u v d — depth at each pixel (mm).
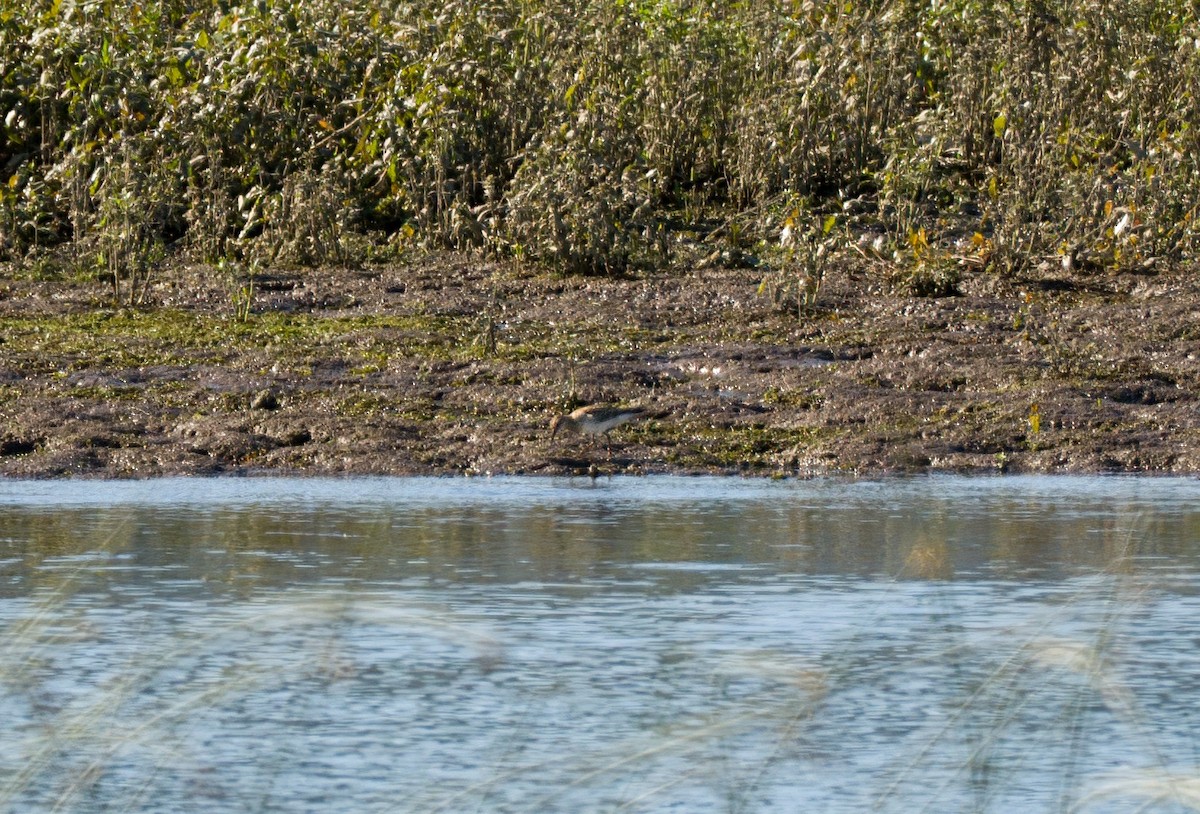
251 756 26188
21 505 46219
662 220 78375
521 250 74375
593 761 25625
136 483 50250
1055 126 78688
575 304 68438
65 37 80625
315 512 45312
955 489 49562
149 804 24297
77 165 74750
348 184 78750
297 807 24188
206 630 32781
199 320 66438
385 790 24812
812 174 80812
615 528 43156
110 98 79875
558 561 39031
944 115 83750
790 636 32500
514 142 80625
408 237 76812
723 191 82375
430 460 52562
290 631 32781
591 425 53281
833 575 37594
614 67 82812
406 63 80875
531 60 81812
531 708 28328
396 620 23375
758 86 83062
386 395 57688
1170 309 66500
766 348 63000
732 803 23922
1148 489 49344
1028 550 40188
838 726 27625
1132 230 74188
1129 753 26297
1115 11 83375
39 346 62438
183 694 28891
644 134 82688
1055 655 27359
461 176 78875
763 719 27625
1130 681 29703
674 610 34469
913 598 35469
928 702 28734
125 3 85188
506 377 59781
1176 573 37688
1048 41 79562
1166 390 58500
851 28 83125
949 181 80812
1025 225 73938
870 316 67125
